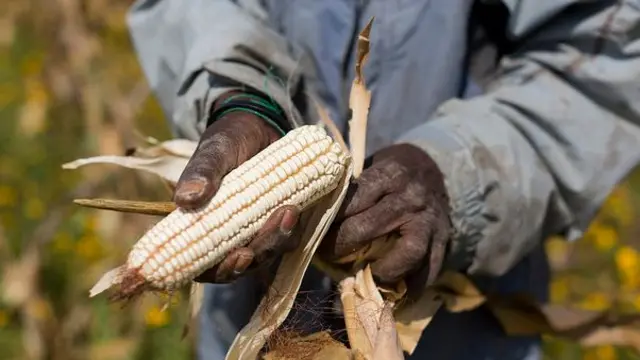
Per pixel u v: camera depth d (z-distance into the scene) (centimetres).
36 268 413
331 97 207
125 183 422
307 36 206
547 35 192
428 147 175
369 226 163
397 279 169
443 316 212
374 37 202
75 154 472
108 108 448
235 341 165
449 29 198
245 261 147
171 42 213
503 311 212
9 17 499
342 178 158
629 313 225
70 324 412
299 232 161
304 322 179
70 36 462
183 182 145
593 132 186
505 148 181
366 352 166
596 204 189
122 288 144
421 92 201
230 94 183
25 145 473
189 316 203
